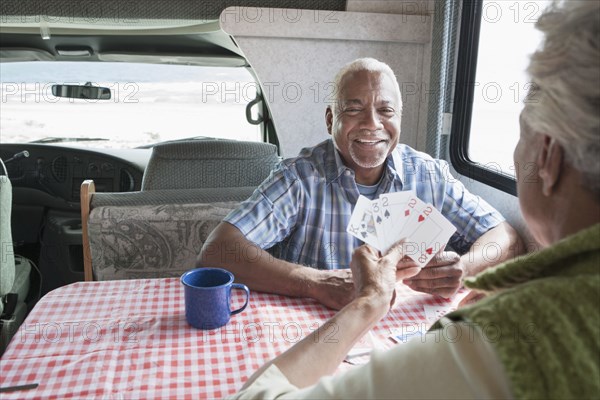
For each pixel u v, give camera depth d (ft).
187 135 11.51
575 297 1.83
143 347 3.87
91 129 11.29
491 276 2.18
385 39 9.21
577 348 1.75
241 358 3.77
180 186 7.93
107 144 11.44
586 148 1.96
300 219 6.23
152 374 3.54
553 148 2.11
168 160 7.83
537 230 2.39
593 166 1.97
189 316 4.18
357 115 5.88
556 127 2.03
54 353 3.74
